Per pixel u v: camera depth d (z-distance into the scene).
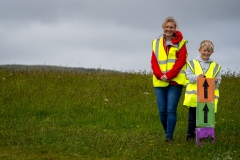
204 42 9.27
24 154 8.33
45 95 14.34
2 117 12.16
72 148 8.80
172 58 9.16
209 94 8.83
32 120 12.01
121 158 8.05
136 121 12.30
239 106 13.91
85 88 15.65
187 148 8.60
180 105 13.79
